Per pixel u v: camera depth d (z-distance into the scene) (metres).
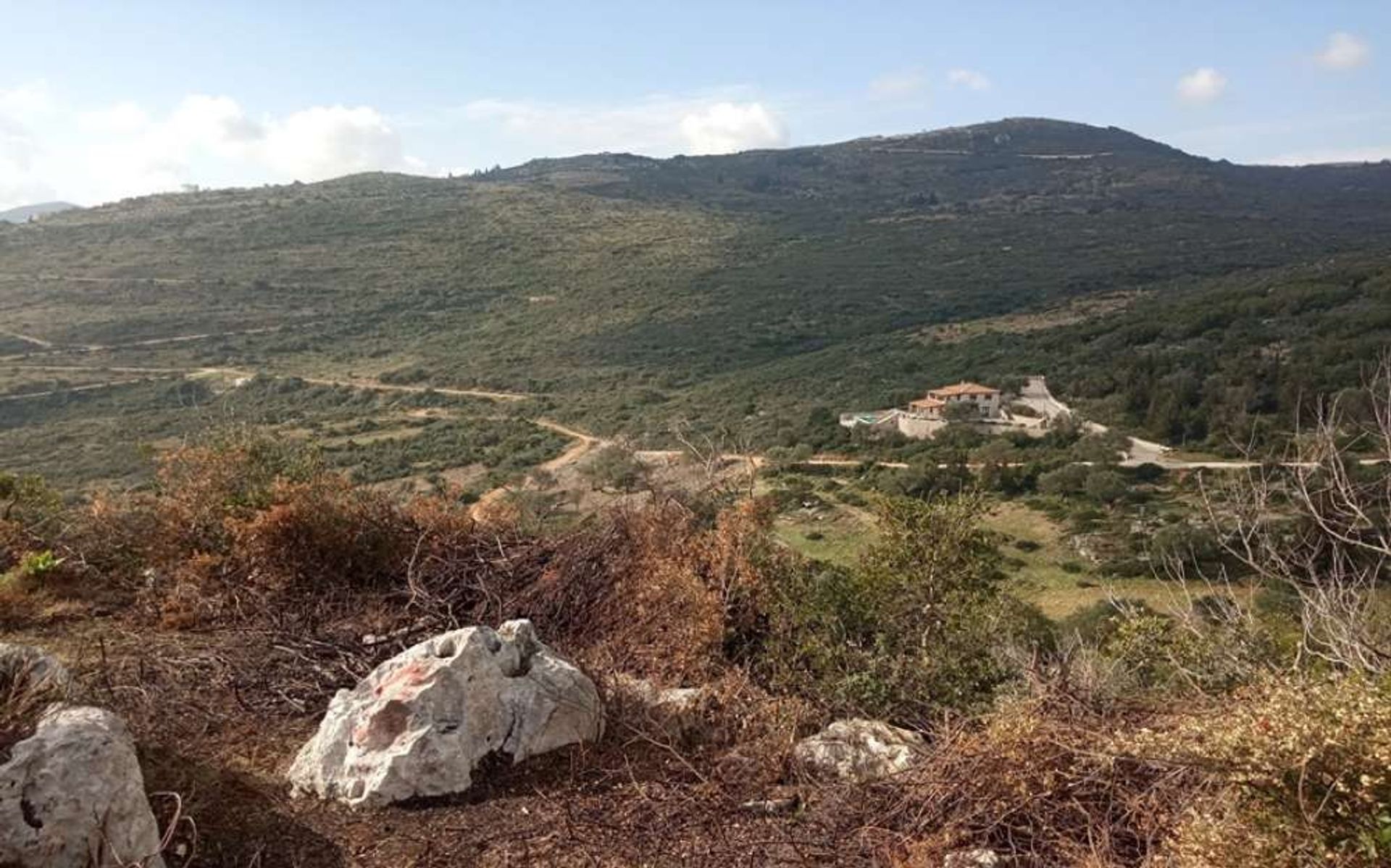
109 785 2.62
